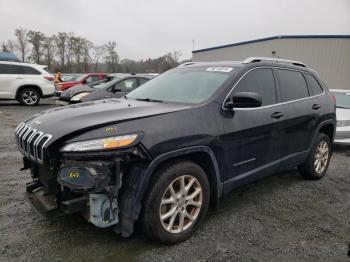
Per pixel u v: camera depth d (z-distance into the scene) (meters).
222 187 3.65
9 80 14.70
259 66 4.30
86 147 2.76
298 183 5.22
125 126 2.94
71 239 3.29
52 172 3.10
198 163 3.58
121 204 2.97
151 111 3.25
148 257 3.04
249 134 3.85
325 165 5.54
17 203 4.09
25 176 5.13
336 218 3.99
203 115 3.44
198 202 3.43
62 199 3.06
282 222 3.83
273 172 4.43
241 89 3.92
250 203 4.35
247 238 3.45
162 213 3.16
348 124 7.70
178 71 4.61
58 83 20.31
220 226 3.68
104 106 3.54
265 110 4.11
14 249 3.10
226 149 3.61
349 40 26.72
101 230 3.47
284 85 4.59
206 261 3.02
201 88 3.88
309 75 5.25
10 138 7.87
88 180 2.75
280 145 4.40
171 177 3.12
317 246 3.34
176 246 3.25
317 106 5.09
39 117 3.46
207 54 37.47
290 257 3.14
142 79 10.92
